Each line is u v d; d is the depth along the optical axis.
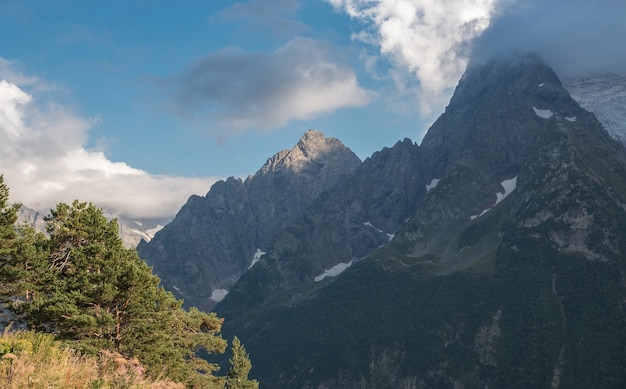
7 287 40.56
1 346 22.81
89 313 37.34
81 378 22.39
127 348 37.62
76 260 38.50
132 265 37.88
